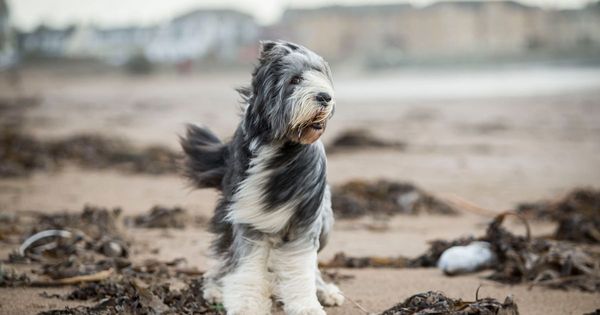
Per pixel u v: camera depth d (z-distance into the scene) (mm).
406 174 16938
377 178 15680
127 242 9578
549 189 15016
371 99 43500
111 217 10234
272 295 6457
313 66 6109
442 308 6133
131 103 43344
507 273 8234
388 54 104375
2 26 80125
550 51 96125
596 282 7918
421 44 121875
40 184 14922
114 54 134000
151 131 26781
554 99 38906
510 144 22344
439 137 24266
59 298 7137
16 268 8273
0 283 7523
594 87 46406
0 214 11102
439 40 121562
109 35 157625
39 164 17109
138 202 13070
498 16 122312
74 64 103625
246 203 6137
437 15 121688
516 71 77000
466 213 12742
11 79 67625
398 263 8914
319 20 123438
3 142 19109
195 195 13852
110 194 13852
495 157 19688
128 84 70312
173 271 8234
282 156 6125
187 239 10172
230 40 138000
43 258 8680
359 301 7316
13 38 82188
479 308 6086
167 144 21781
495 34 122188
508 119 30328
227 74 88875
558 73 68750
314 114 5875
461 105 37781
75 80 78062
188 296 6914
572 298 7543
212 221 6828
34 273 8047
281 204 6098
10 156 17438
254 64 6410
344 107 38375
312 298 6191
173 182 15398
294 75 6027
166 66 97375
